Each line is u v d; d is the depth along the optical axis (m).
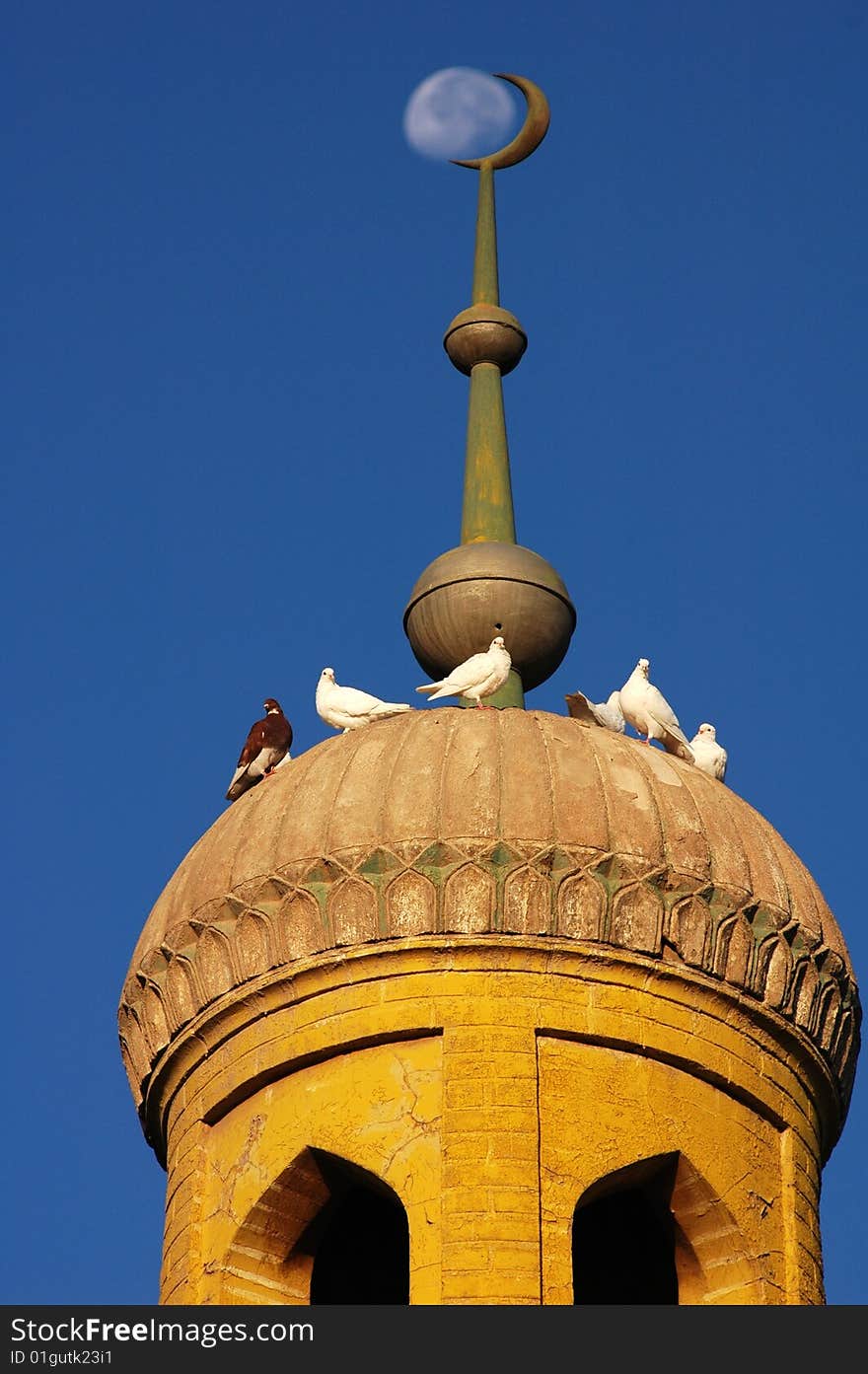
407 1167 26.36
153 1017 28.33
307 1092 27.11
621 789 27.69
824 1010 28.02
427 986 26.92
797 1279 27.17
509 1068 26.56
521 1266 25.72
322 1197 27.23
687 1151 26.92
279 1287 27.28
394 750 27.98
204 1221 27.48
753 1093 27.45
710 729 30.22
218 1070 27.77
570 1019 26.86
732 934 27.52
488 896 26.95
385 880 27.12
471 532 32.12
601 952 27.03
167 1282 27.52
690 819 27.80
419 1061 26.78
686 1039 27.19
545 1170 26.25
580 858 27.12
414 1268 25.89
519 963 26.95
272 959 27.44
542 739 27.92
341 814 27.52
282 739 29.56
